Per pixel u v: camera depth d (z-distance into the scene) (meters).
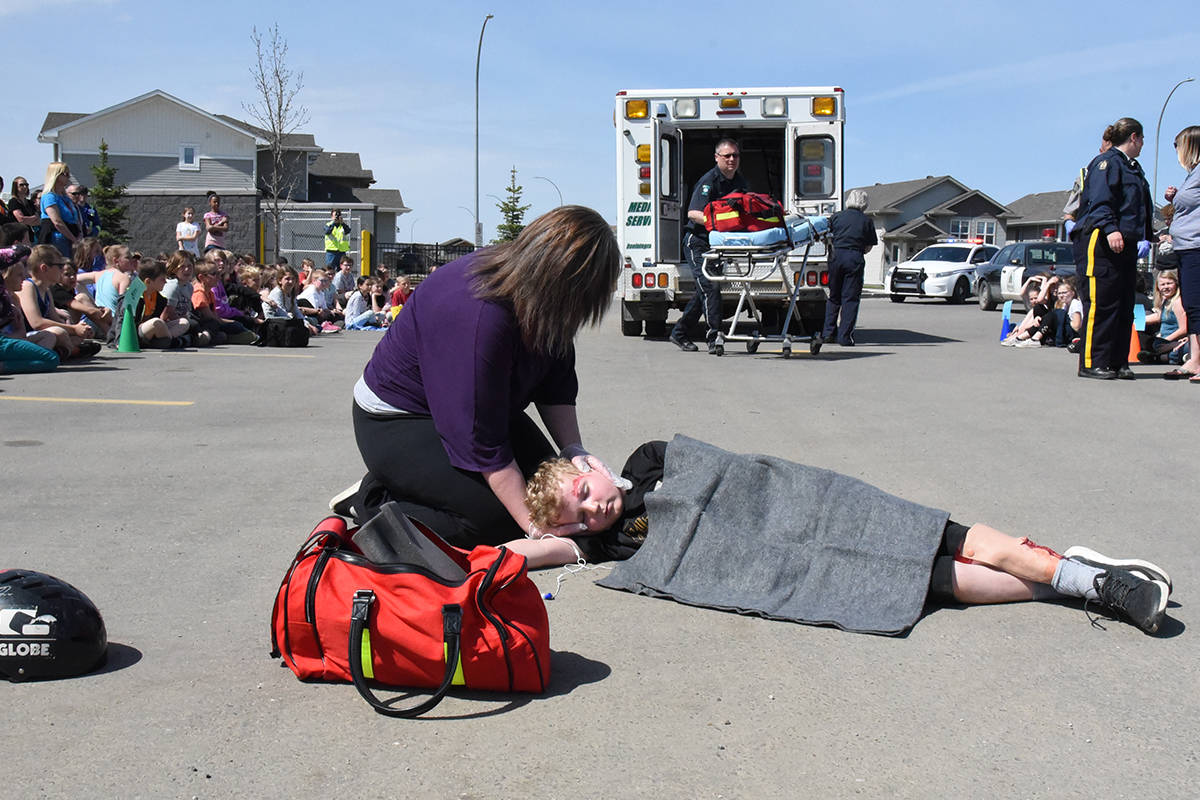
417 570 2.86
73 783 2.38
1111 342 9.76
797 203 13.91
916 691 2.93
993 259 26.30
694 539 3.79
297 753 2.54
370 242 28.64
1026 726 2.71
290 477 5.50
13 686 2.90
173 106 51.41
